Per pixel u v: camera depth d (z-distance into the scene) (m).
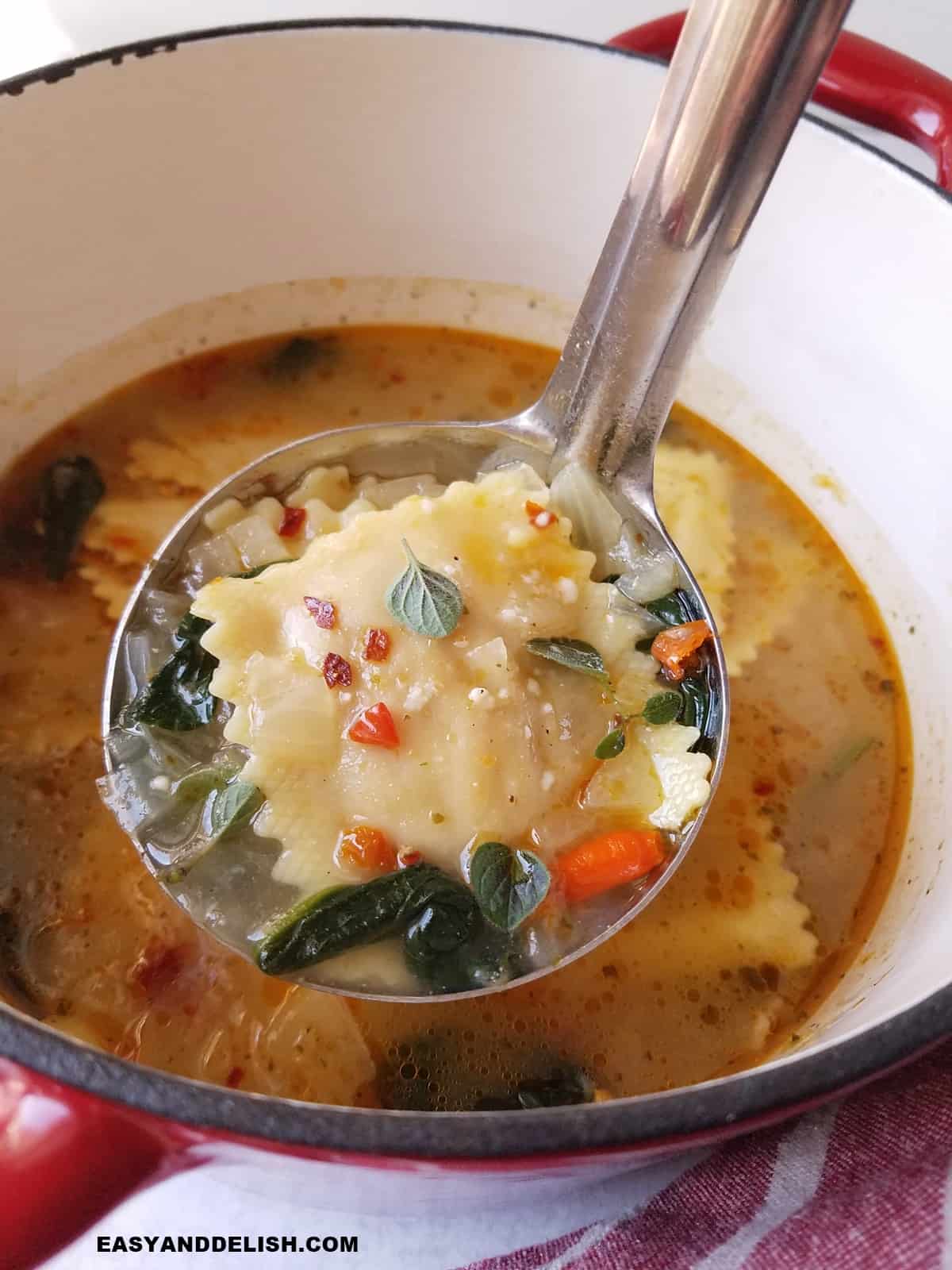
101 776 0.16
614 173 0.20
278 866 0.14
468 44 0.18
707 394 0.21
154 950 0.15
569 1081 0.14
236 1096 0.08
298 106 0.19
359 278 0.21
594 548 0.16
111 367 0.20
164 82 0.17
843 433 0.19
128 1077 0.08
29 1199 0.09
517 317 0.22
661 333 0.14
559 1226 0.13
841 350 0.19
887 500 0.19
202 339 0.21
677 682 0.15
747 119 0.12
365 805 0.13
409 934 0.13
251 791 0.14
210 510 0.17
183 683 0.15
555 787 0.14
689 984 0.15
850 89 0.18
